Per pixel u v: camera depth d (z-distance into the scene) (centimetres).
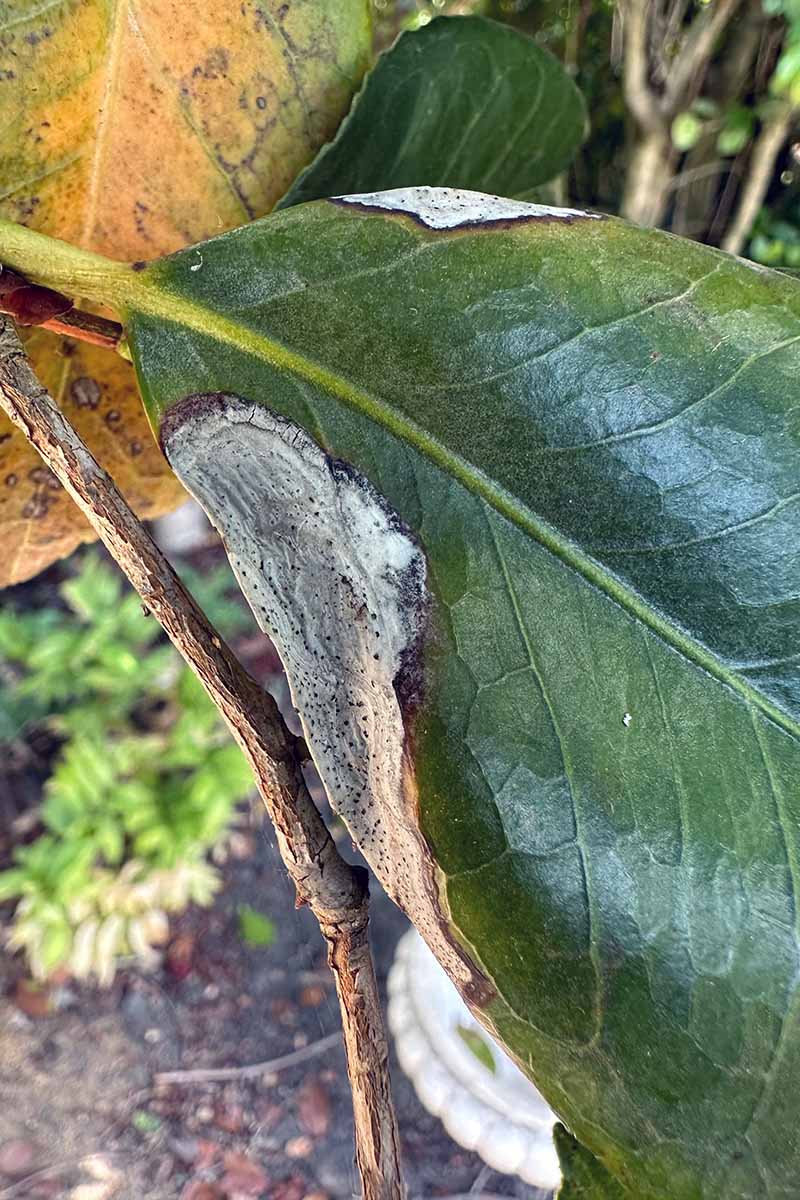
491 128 13
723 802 9
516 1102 33
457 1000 35
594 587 10
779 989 9
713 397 10
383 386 10
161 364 10
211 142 12
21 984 42
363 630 10
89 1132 40
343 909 10
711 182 38
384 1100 10
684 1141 9
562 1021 9
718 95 34
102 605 46
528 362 10
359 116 12
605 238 10
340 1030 43
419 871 10
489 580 10
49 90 11
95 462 10
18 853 43
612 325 10
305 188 12
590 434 10
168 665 46
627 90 33
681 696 9
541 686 10
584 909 9
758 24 32
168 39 11
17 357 10
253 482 10
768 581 9
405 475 10
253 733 10
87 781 43
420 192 11
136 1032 42
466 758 10
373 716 10
